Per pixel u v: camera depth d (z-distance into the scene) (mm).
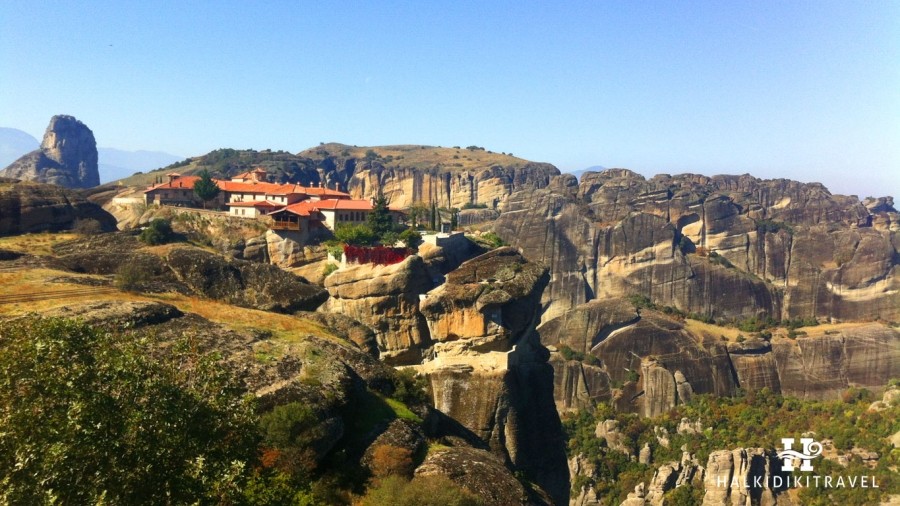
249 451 33094
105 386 30266
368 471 50875
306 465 46531
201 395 32250
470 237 126938
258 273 98375
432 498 45594
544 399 98500
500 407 88250
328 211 118938
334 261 107562
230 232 116625
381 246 105375
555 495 93062
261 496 35125
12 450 26594
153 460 28812
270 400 50594
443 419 70500
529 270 95000
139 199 139250
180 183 146000
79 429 27469
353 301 94812
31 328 30688
